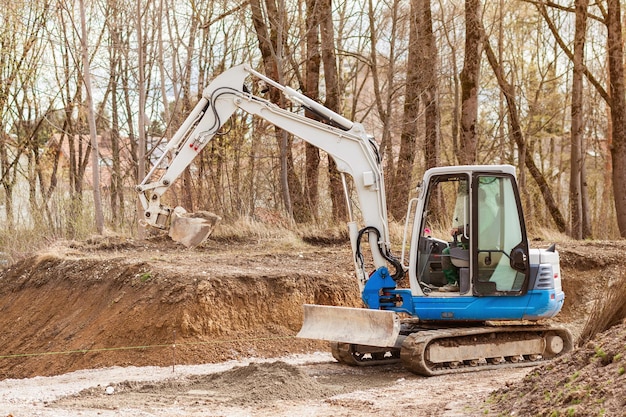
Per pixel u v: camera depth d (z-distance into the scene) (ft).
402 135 84.07
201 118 39.70
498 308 38.24
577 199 92.43
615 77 89.92
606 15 94.63
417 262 38.75
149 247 65.05
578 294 57.47
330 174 82.17
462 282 38.37
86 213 74.59
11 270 63.00
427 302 38.50
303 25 88.38
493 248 38.11
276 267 54.39
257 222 71.26
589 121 139.64
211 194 89.71
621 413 20.39
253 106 39.78
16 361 49.93
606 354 23.80
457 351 37.86
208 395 32.94
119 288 50.93
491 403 26.12
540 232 75.41
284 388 32.68
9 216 74.08
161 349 44.57
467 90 83.51
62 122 119.14
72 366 45.88
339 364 42.39
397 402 29.76
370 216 39.99
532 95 131.44
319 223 76.18
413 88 82.94
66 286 55.57
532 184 137.69
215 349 45.01
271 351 46.03
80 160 107.76
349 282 52.47
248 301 48.16
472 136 83.41
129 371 42.04
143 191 38.63
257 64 102.17
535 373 26.05
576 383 23.21
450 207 105.60
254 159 92.99
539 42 130.82
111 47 94.94
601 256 59.47
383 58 99.91
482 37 84.99
